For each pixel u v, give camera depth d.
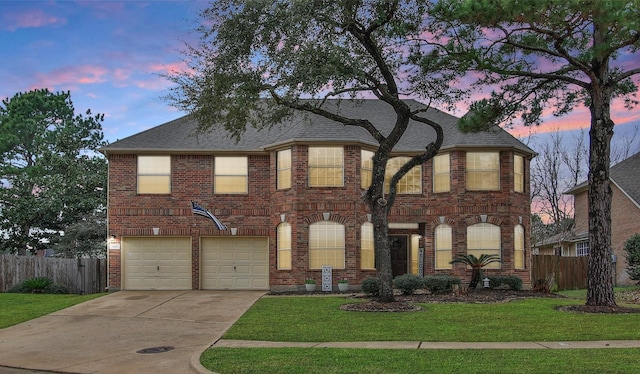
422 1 17.88
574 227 40.56
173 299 22.39
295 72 16.89
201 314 18.72
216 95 18.23
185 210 26.88
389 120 28.98
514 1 15.02
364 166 26.28
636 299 21.42
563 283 27.80
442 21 17.84
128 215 26.81
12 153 43.88
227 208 26.91
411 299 20.39
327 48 17.11
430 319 15.78
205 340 14.34
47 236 38.56
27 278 27.92
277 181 26.39
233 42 17.22
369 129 19.03
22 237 37.94
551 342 12.55
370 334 13.81
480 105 20.41
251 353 11.89
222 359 11.41
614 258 32.88
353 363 10.60
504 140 26.44
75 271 27.81
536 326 14.52
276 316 17.00
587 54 17.22
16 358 12.96
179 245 27.00
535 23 17.25
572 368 9.73
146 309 19.97
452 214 26.31
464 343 12.59
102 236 36.94
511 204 26.11
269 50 17.36
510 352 11.38
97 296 23.77
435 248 26.77
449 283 22.28
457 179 26.25
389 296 18.44
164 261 26.92
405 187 27.36
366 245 25.84
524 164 27.41
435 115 29.84
